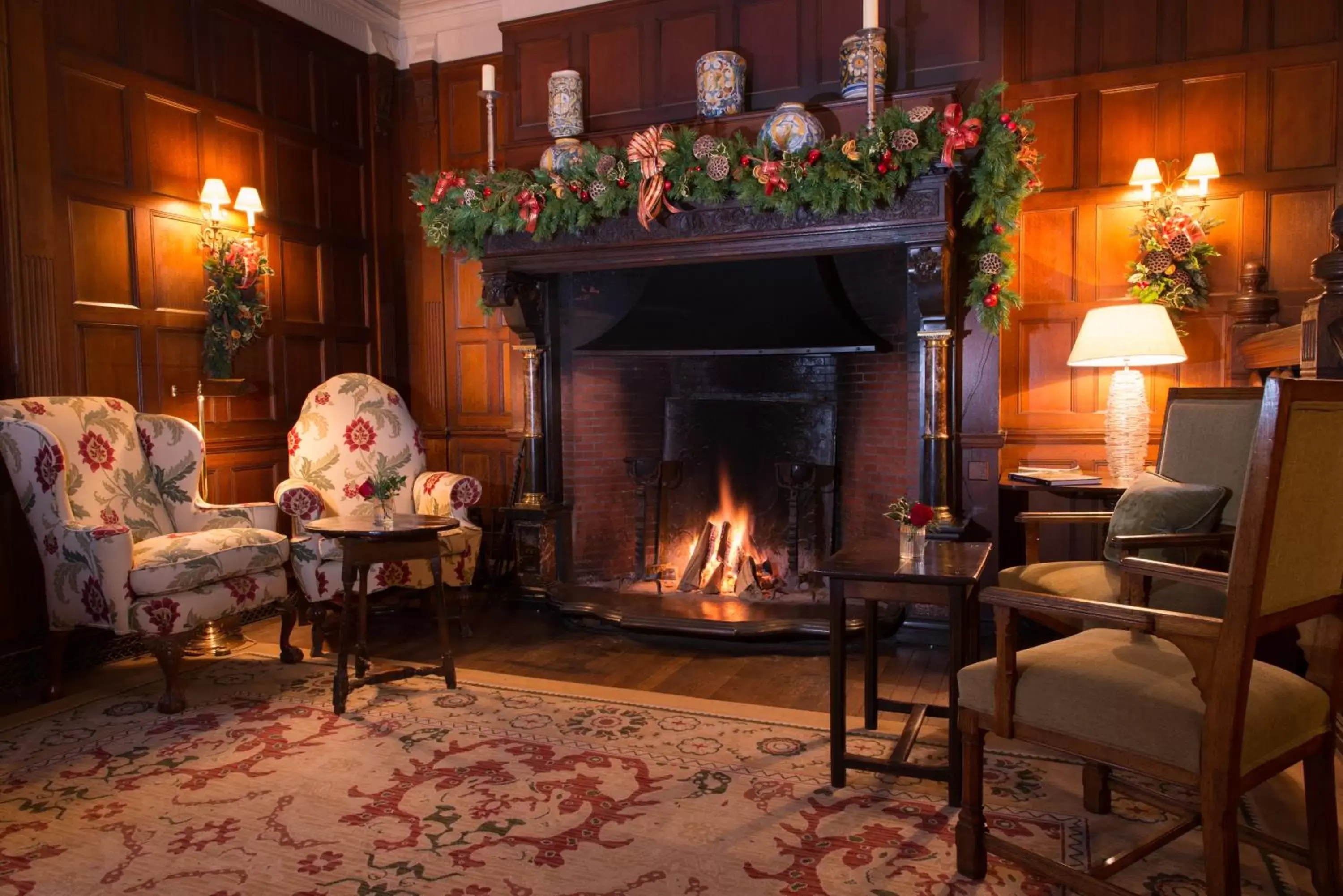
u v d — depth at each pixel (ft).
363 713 10.20
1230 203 12.78
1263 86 12.52
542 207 13.65
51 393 12.18
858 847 7.04
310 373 16.58
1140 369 13.37
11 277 11.73
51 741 9.45
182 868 6.84
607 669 12.00
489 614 15.06
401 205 18.34
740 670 11.91
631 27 14.89
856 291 14.44
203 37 14.46
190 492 12.53
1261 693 5.73
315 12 16.51
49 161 12.15
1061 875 6.06
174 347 13.99
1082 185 13.47
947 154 11.41
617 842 7.15
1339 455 5.76
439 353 18.22
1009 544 14.07
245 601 11.32
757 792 8.04
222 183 14.19
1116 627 7.07
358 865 6.85
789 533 15.11
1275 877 6.56
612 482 16.03
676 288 14.93
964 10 12.93
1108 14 13.21
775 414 15.37
